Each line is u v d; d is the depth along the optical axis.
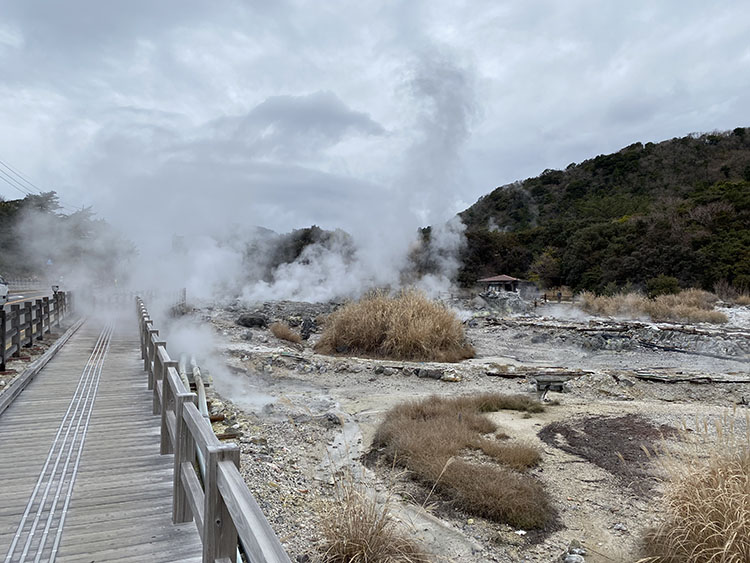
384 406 8.31
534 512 4.54
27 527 3.00
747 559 3.24
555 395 9.00
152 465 3.98
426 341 12.02
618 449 6.12
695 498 3.77
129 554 2.73
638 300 21.31
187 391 3.18
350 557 3.59
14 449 4.30
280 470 5.31
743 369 11.08
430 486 5.11
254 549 1.60
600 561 3.91
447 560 3.87
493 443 6.05
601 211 52.72
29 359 8.02
